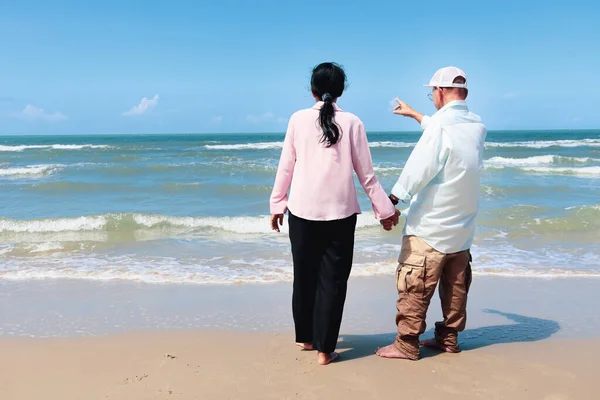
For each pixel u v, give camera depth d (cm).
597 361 300
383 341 338
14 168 1714
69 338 345
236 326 369
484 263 582
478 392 258
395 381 271
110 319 387
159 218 816
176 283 495
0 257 606
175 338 343
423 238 282
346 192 274
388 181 1432
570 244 686
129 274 528
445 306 305
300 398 252
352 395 255
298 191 275
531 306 423
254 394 256
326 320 285
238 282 498
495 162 2267
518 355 309
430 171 270
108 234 759
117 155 2627
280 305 423
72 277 516
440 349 316
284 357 306
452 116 275
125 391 261
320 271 286
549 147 3381
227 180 1459
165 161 2206
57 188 1227
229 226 805
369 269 545
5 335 351
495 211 914
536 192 1181
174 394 257
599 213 873
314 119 273
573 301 437
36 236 743
